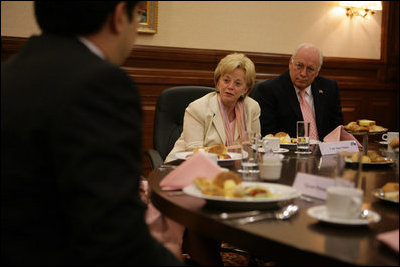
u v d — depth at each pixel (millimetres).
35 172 896
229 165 1954
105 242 839
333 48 5785
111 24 1051
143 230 931
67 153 840
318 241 1024
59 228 918
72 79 890
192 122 2605
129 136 906
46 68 935
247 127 2715
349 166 1216
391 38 6055
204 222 1206
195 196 1311
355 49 5906
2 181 907
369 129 2230
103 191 843
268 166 1610
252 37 5340
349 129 2211
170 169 1884
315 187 1413
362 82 5961
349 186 1161
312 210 1204
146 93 4906
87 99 870
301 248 980
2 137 914
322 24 5684
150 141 4969
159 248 1031
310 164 2016
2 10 4367
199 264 1697
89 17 1010
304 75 3332
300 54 3344
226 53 5199
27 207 909
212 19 5141
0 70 1029
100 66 918
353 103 5961
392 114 6199
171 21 4961
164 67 4965
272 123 3430
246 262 2760
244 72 2623
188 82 5043
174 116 2859
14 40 4391
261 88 3490
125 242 872
